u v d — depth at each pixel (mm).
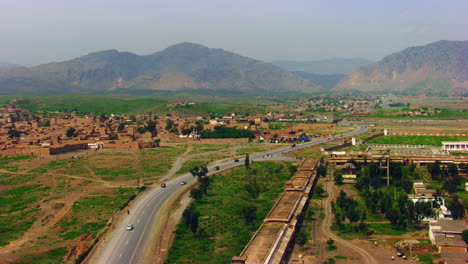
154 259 116375
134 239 132625
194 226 138250
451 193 175750
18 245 130000
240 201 174750
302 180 190250
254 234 124625
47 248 126875
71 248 125938
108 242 130625
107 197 185875
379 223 144375
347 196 177625
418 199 157500
